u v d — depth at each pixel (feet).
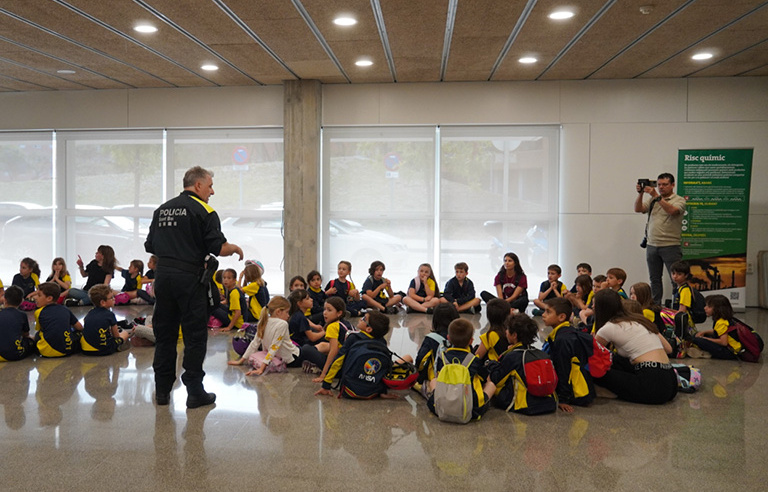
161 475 9.95
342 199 32.32
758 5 19.22
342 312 16.17
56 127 33.30
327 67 27.89
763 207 30.12
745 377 16.60
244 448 11.14
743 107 30.01
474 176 31.78
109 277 30.81
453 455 10.86
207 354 19.04
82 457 10.69
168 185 33.22
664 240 26.45
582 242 30.99
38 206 33.96
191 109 32.55
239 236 33.09
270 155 32.71
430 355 14.05
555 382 13.04
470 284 28.14
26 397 14.38
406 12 19.77
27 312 28.14
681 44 23.93
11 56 25.80
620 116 30.60
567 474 10.05
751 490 9.48
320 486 9.55
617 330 14.43
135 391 14.92
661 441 11.62
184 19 20.48
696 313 19.63
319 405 13.84
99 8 19.36
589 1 18.79
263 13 19.83
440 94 31.32
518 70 28.58
